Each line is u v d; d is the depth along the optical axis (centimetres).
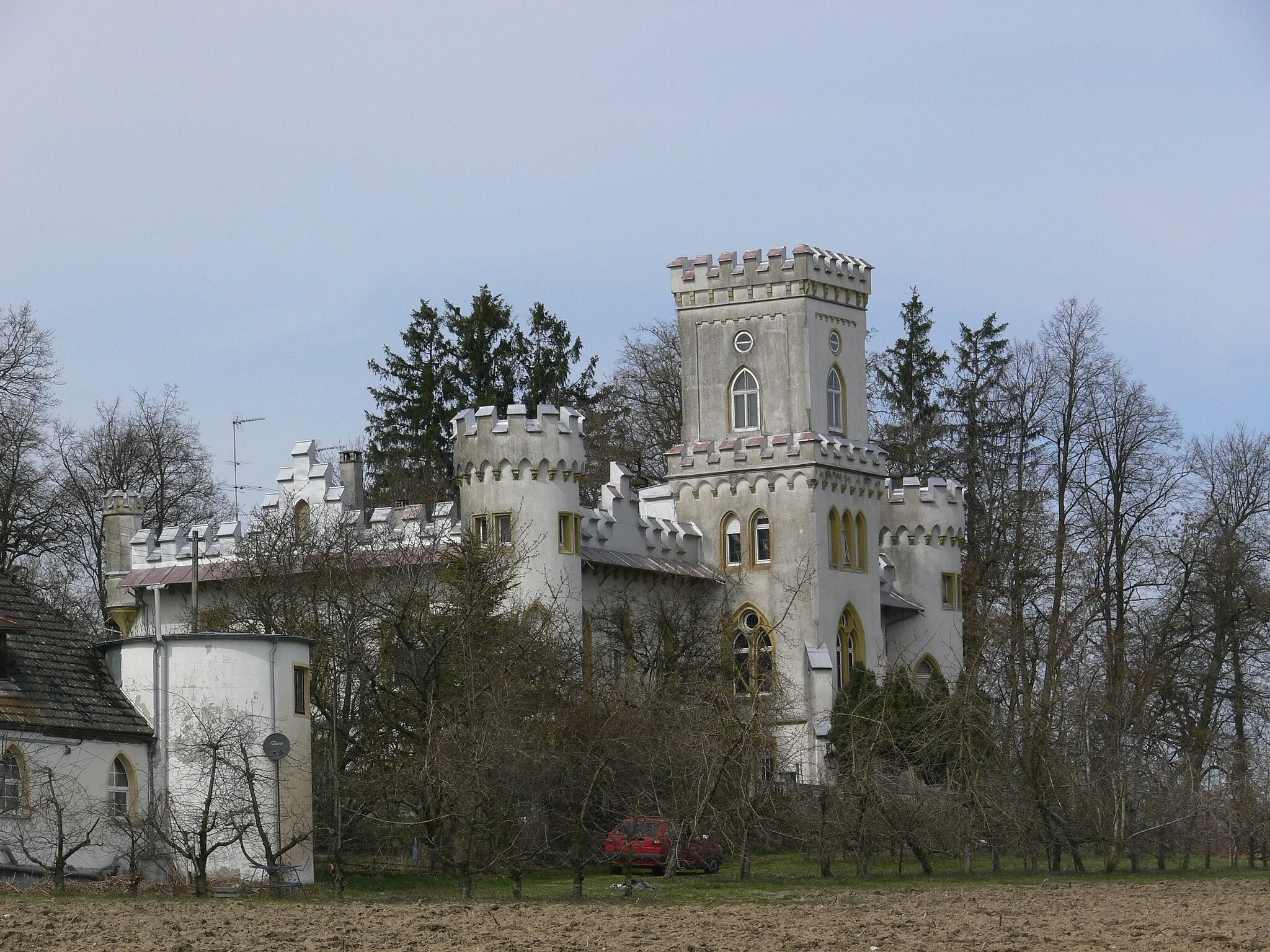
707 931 4134
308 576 6712
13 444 8494
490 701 5838
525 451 7706
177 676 5556
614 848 5966
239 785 5366
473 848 5391
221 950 3678
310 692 5862
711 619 8325
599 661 7712
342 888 4978
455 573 6588
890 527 9281
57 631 5628
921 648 9175
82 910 4347
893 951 3809
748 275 8844
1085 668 7850
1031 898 5116
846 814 5962
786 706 6988
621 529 8200
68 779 5272
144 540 8081
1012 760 6306
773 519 8525
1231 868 6788
